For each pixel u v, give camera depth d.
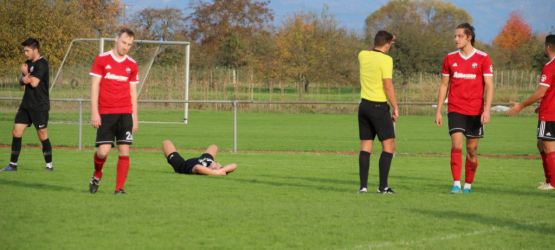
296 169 16.50
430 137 29.31
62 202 10.74
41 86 15.14
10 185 12.78
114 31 64.81
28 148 21.91
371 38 63.72
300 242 8.04
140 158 19.06
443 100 12.60
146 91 46.38
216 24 87.88
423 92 44.91
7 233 8.40
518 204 10.95
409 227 8.96
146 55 33.03
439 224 9.17
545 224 9.22
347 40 58.69
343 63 56.88
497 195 12.05
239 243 7.97
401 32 58.06
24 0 44.41
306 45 56.91
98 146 11.41
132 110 11.55
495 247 7.85
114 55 11.33
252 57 62.28
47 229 8.66
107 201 10.89
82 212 9.85
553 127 12.76
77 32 46.91
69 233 8.43
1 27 43.78
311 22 58.03
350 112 47.16
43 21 44.56
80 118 21.50
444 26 70.06
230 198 11.38
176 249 7.67
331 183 13.73
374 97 11.88
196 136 28.69
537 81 48.28
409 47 57.34
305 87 56.34
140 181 13.64
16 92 43.81
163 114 44.59
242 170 16.16
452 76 12.36
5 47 43.91
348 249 7.70
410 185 13.57
